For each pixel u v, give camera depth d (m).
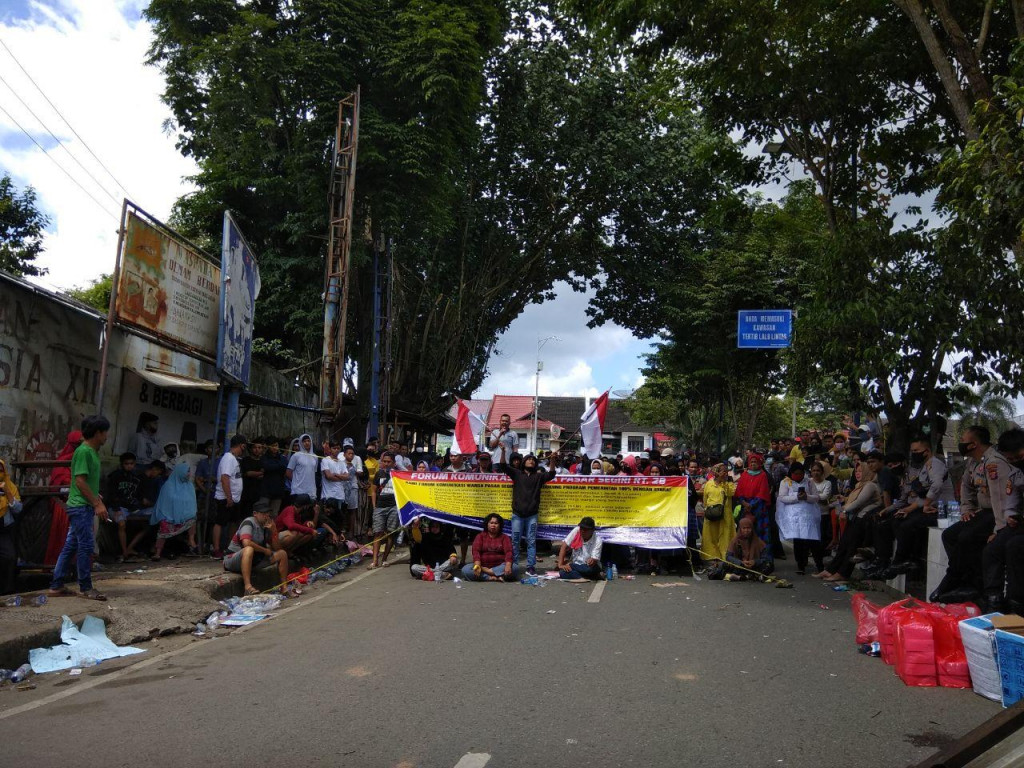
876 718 5.27
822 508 13.15
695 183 28.78
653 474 14.07
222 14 21.97
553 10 28.03
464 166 26.94
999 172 8.05
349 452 15.00
